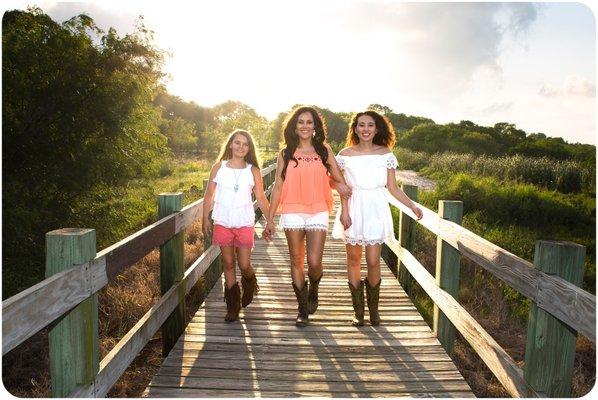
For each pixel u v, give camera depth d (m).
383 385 3.33
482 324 5.78
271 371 3.50
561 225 12.78
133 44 8.48
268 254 7.20
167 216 4.07
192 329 4.26
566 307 2.21
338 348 3.91
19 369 4.45
